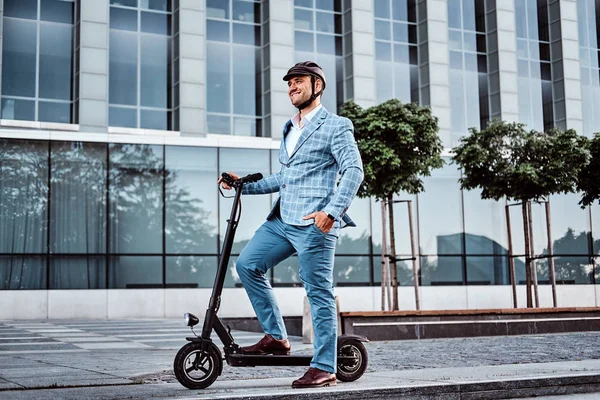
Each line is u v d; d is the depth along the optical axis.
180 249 21.23
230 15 23.05
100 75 21.08
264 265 4.59
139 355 7.58
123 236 20.83
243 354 4.52
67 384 4.55
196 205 21.45
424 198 23.28
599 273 24.81
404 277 22.72
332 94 23.89
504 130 15.45
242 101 22.83
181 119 21.72
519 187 15.39
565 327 11.77
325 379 4.41
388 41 24.58
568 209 24.75
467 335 10.89
